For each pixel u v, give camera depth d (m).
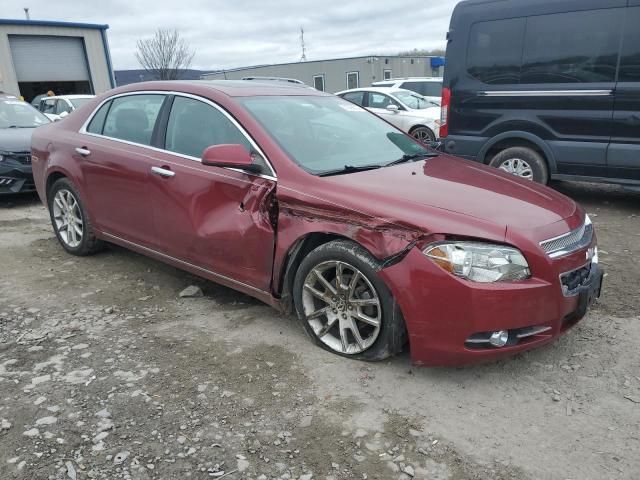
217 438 2.58
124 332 3.64
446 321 2.79
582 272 3.11
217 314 3.90
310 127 3.89
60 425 2.67
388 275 2.90
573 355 3.28
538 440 2.56
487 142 6.98
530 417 2.72
